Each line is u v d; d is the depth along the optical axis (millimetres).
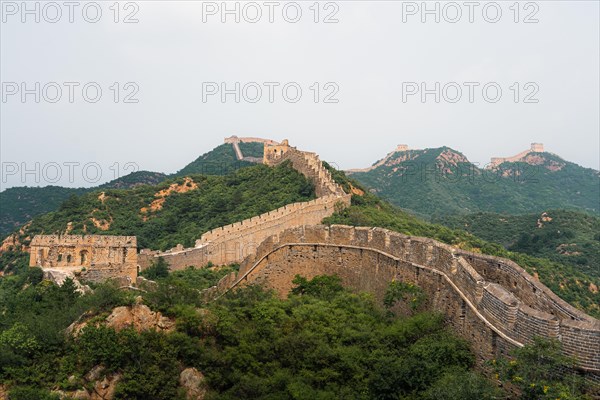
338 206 68062
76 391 23875
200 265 60000
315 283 33500
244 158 149875
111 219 82000
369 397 21766
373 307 27625
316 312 26719
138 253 56781
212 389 23891
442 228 69625
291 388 22219
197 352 24500
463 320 22484
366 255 32031
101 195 87750
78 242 46281
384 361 22266
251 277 37688
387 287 29312
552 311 20047
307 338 24281
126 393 23578
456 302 23188
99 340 24688
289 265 36344
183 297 27312
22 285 44375
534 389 17047
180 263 57875
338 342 24453
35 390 23594
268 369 23875
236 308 27328
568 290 58719
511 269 23250
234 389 23359
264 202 75438
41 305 34562
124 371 24125
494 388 18844
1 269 72375
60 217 82625
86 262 46406
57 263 46094
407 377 21359
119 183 128625
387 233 30422
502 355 19562
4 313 36031
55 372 24859
